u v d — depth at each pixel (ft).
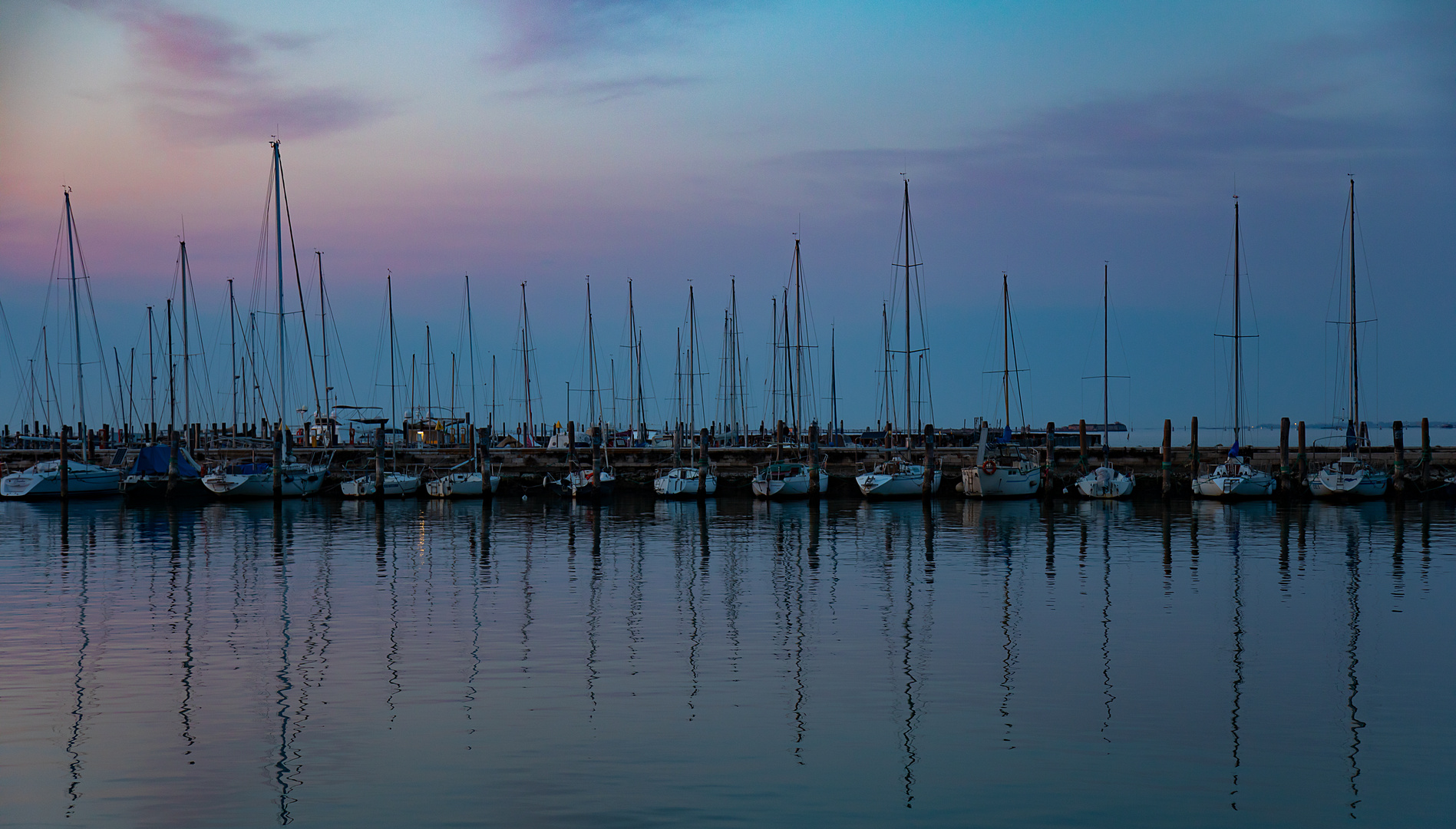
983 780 45.19
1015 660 65.16
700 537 134.72
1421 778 45.42
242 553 118.62
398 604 85.10
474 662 65.10
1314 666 63.62
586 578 98.99
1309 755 48.11
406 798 43.32
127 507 183.83
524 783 44.80
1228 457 196.24
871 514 167.94
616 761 47.39
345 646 69.46
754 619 78.54
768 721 52.95
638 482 212.23
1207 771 46.19
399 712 54.54
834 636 72.43
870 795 43.55
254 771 46.19
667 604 84.79
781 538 133.49
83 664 64.64
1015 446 208.74
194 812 42.01
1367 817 41.57
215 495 196.24
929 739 50.24
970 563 108.37
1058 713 54.19
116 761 47.42
